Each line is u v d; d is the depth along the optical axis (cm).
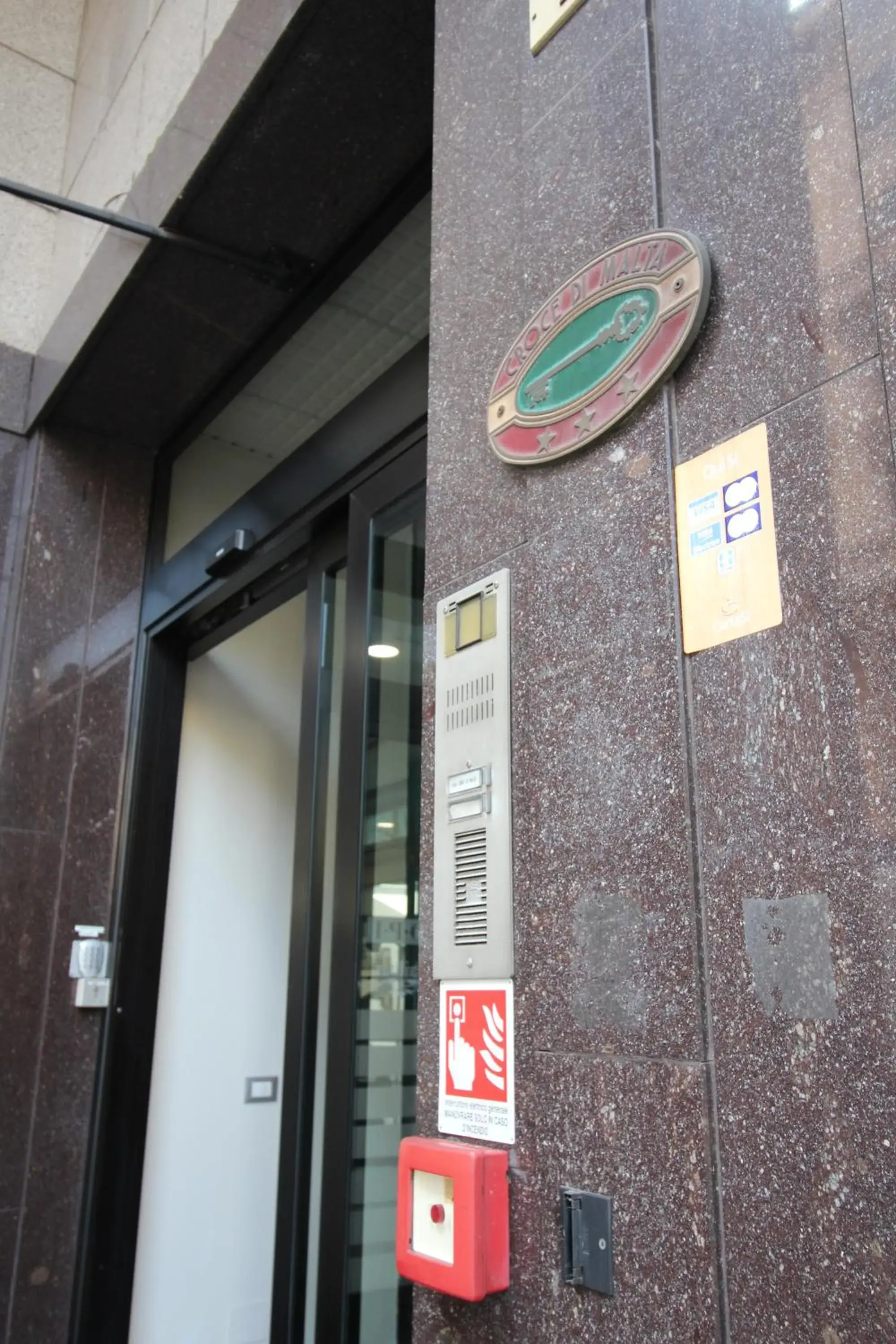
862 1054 95
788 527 113
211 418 408
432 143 285
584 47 162
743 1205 103
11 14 452
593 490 141
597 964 125
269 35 263
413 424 275
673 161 141
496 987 141
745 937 108
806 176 120
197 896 407
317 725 306
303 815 303
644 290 138
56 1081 367
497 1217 129
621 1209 115
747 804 111
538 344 156
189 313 359
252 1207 391
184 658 427
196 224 320
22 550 414
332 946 268
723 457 123
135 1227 364
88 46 450
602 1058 122
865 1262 91
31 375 435
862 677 102
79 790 398
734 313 126
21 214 444
